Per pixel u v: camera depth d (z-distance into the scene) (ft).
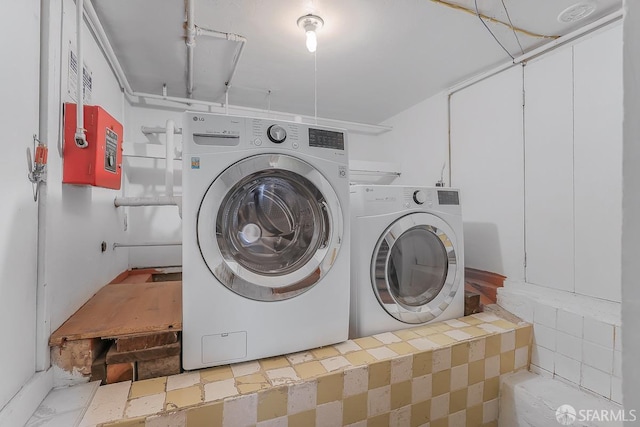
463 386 4.92
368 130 11.72
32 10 3.43
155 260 8.92
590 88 5.52
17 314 3.09
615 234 5.18
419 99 9.42
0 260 2.83
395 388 4.31
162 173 9.00
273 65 7.27
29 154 3.34
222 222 4.00
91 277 5.28
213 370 3.95
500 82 7.19
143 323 3.94
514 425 5.08
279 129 4.22
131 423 3.06
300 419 3.74
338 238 4.58
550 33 5.88
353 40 6.21
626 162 1.10
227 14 5.38
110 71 6.75
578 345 5.09
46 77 3.66
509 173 6.97
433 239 6.06
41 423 3.00
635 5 1.10
